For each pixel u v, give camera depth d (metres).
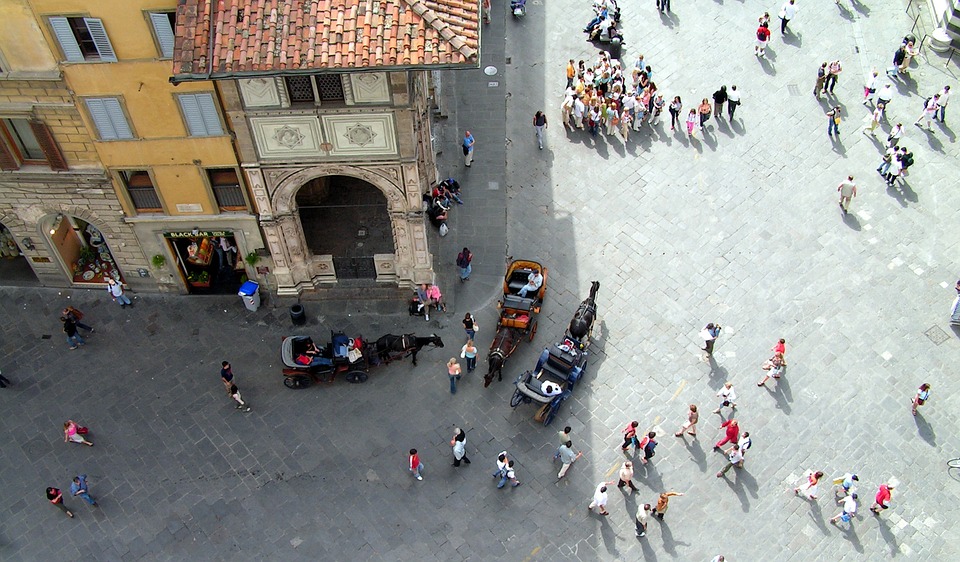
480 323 32.66
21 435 29.97
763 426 29.77
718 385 30.80
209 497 28.41
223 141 28.52
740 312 32.75
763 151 37.97
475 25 25.25
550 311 32.84
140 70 26.58
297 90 27.09
